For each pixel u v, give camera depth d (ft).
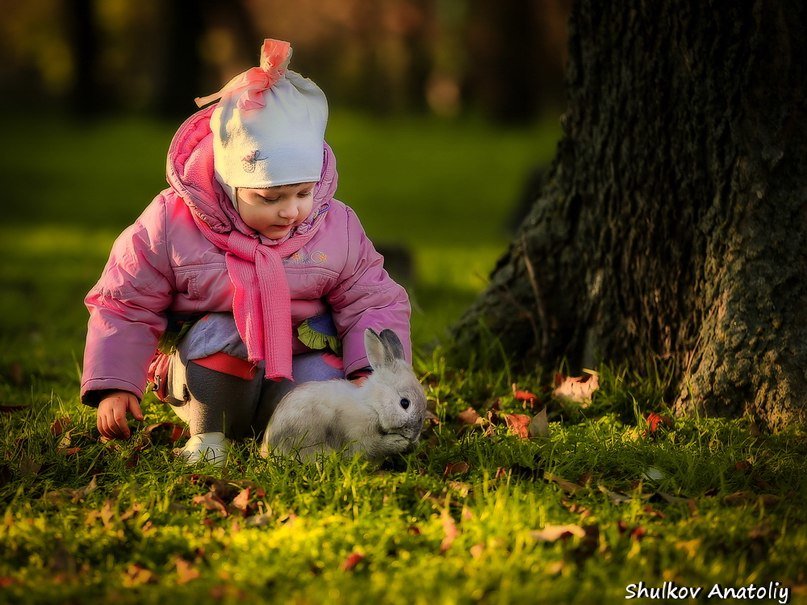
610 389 22.57
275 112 17.67
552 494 16.93
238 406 19.06
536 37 159.22
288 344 18.25
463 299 40.47
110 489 17.72
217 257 18.49
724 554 15.24
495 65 161.99
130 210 84.94
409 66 194.90
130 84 193.16
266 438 18.16
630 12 22.26
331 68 199.21
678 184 22.07
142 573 14.55
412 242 66.80
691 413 21.36
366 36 187.83
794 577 14.56
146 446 20.03
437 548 15.24
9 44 196.54
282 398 18.30
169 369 19.47
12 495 17.54
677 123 21.90
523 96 160.97
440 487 17.29
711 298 21.59
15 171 108.27
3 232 68.64
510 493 17.19
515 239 25.89
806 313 20.43
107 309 18.69
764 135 20.77
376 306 19.67
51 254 56.24
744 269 20.98
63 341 31.32
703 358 21.44
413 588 13.83
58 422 20.59
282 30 181.68
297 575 14.40
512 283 25.39
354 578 14.38
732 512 16.33
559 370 24.16
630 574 14.38
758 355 20.67
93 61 158.10
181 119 152.35
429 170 114.93
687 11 21.26
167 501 16.61
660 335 22.81
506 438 19.67
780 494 17.48
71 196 92.68
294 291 18.83
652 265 22.67
